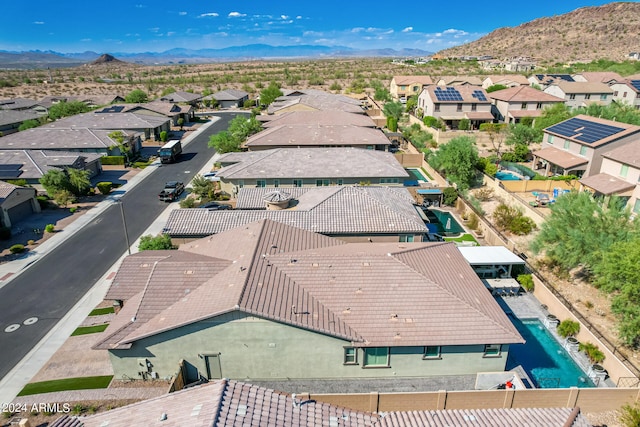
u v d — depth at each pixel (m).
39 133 67.75
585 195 33.75
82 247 40.28
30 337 27.95
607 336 28.09
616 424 21.27
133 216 47.41
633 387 22.11
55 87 160.75
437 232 43.62
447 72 174.50
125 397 22.64
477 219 43.66
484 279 33.25
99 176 61.12
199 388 16.12
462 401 21.59
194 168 64.25
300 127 64.19
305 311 23.16
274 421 14.54
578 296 32.53
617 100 83.25
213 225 35.12
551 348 27.30
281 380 23.92
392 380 23.98
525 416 16.48
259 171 49.19
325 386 23.56
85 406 22.08
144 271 27.38
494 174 56.75
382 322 23.41
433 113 82.75
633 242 26.91
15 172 51.53
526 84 107.25
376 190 40.62
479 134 75.88
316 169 49.47
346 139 60.69
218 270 26.30
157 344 22.80
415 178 58.78
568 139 56.94
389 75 170.00
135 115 81.56
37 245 40.69
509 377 23.52
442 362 23.84
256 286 23.67
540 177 54.06
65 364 25.44
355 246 30.47
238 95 119.75
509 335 22.88
